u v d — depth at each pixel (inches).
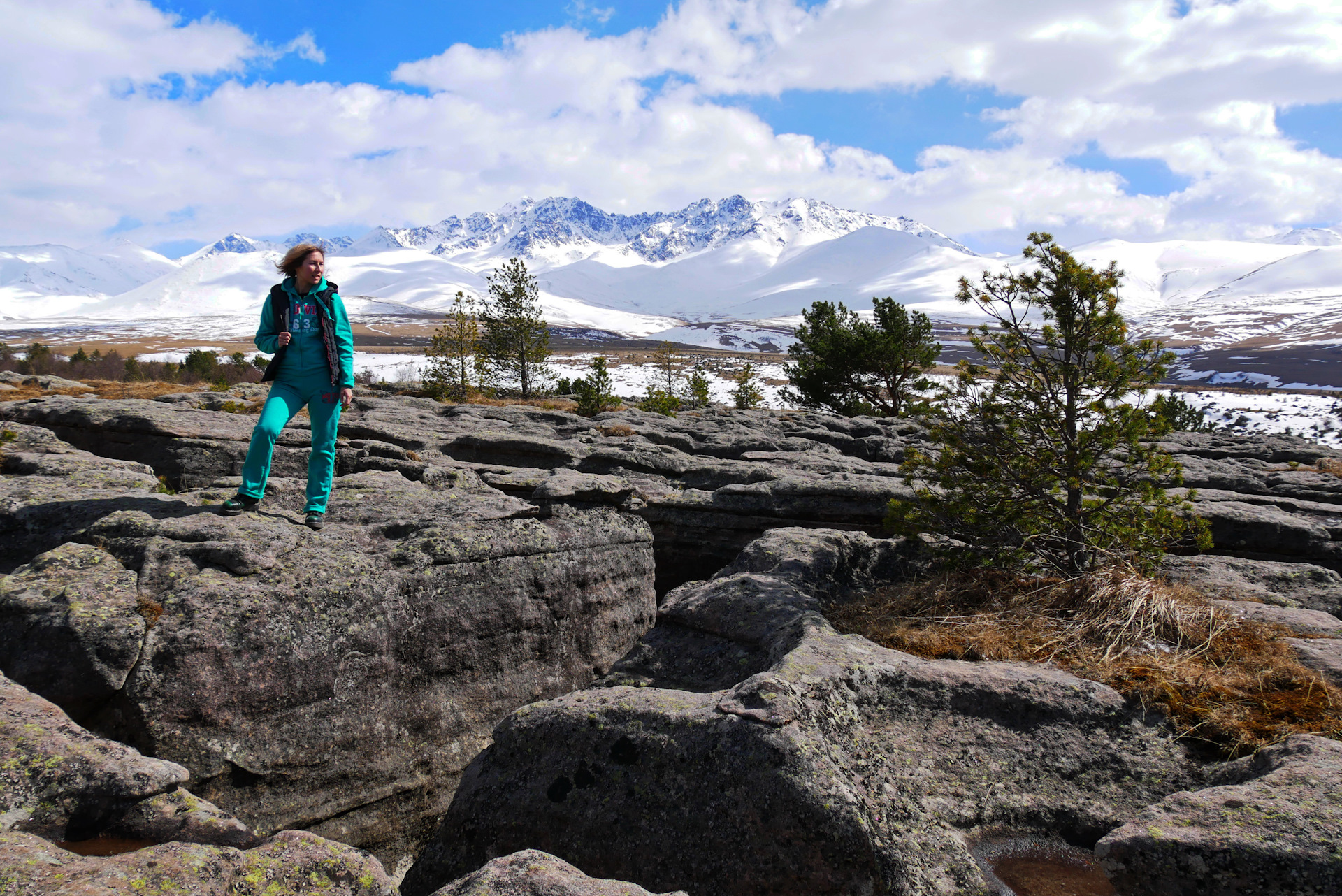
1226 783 163.8
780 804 146.0
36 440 377.7
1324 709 177.9
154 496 267.1
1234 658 206.4
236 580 205.3
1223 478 618.2
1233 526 434.3
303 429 519.5
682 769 158.2
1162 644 216.5
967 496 291.0
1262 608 252.5
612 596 304.8
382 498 310.0
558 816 163.6
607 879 128.4
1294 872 123.3
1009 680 191.6
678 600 264.1
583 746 169.8
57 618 178.5
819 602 257.3
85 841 132.5
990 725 183.6
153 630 185.0
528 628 267.9
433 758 233.8
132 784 137.6
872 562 318.7
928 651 220.7
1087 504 283.6
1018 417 287.1
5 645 178.2
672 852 151.6
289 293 244.1
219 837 138.4
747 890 144.0
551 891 121.1
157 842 134.7
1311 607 291.7
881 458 821.9
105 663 175.6
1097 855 139.6
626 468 569.6
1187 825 136.1
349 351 252.5
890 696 187.9
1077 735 180.5
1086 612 235.5
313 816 203.8
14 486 270.4
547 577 275.1
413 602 234.4
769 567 297.3
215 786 186.7
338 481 342.0
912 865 142.7
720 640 241.8
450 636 243.6
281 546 228.1
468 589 250.2
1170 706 187.3
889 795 155.8
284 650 200.1
